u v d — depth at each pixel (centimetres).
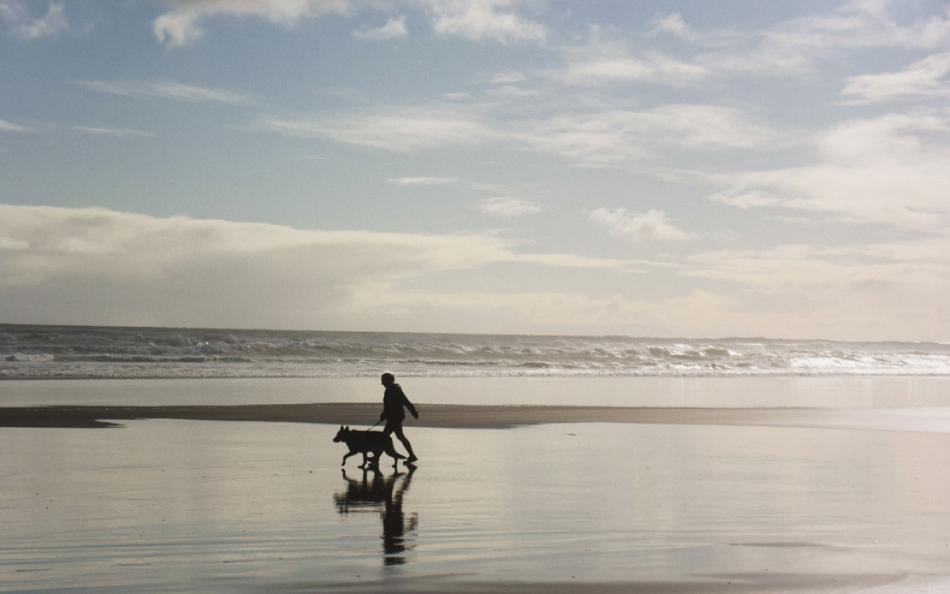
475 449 1834
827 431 2220
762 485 1349
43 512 1100
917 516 1107
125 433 2058
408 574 812
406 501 1198
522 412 2720
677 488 1319
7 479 1371
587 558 883
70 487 1294
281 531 999
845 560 879
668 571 832
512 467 1559
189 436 2012
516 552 908
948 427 2333
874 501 1211
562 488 1316
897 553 911
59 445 1823
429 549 918
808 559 883
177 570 823
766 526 1045
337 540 957
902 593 757
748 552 913
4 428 2130
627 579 801
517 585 778
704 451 1798
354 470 1517
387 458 1686
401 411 1566
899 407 3083
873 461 1642
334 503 1178
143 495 1229
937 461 1644
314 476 1434
